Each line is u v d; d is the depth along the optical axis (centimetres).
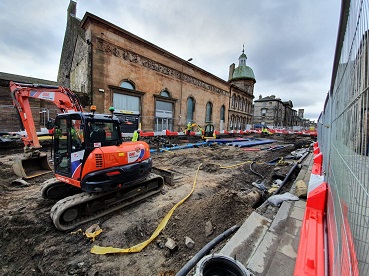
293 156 1050
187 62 2345
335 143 247
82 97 1409
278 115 5078
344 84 176
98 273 283
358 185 108
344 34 174
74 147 421
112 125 477
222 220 384
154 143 1500
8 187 588
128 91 1708
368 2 88
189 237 350
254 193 538
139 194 534
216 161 1027
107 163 418
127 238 367
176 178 725
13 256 321
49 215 429
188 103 2473
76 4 2366
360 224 101
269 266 236
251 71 4444
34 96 640
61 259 309
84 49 1563
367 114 96
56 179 496
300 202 402
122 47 1634
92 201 423
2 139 1036
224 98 3197
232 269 210
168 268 292
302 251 221
